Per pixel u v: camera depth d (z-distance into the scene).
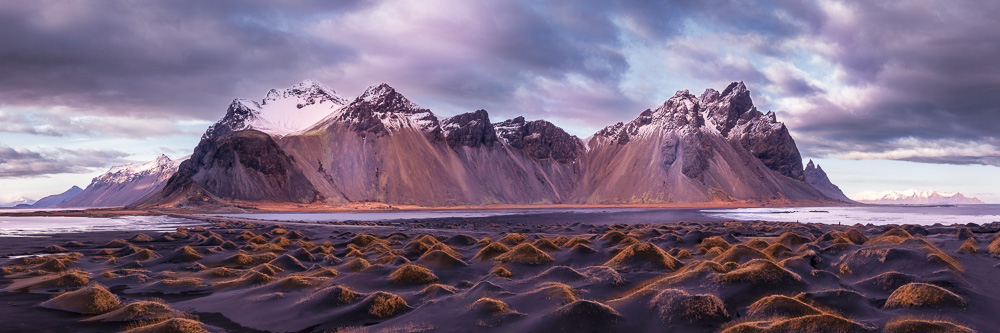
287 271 25.92
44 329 14.73
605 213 184.00
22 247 42.22
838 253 26.69
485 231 64.31
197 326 13.85
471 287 18.89
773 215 156.75
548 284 19.00
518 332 13.53
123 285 21.94
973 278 20.31
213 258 30.81
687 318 14.09
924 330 12.32
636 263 22.59
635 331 13.66
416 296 18.45
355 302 17.03
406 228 72.94
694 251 32.34
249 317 16.16
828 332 12.52
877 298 17.17
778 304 14.81
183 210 181.62
